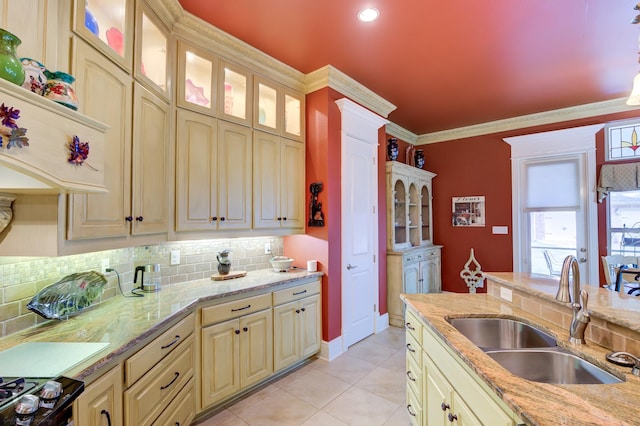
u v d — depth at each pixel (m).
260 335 2.50
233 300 2.31
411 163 5.32
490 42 2.62
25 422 0.81
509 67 3.05
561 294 1.44
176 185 2.20
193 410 2.02
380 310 3.90
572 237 4.20
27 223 1.27
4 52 0.98
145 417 1.49
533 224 4.51
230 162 2.58
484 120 4.68
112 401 1.27
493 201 4.82
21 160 0.92
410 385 2.05
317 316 3.06
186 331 1.92
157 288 2.27
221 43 2.50
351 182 3.43
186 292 2.24
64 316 1.64
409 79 3.30
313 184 3.21
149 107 1.90
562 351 1.36
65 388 0.97
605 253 3.97
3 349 1.26
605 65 3.02
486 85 3.45
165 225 2.08
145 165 1.85
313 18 2.29
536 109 4.22
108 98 1.55
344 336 3.27
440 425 1.54
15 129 0.90
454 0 2.11
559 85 3.46
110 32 1.69
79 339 1.37
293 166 3.17
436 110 4.23
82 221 1.38
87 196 1.41
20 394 0.93
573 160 4.21
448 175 5.25
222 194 2.51
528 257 4.54
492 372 1.08
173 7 2.09
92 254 1.92
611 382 1.13
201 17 2.26
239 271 3.02
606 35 2.52
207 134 2.42
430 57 2.86
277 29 2.41
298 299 2.86
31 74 1.08
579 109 4.11
